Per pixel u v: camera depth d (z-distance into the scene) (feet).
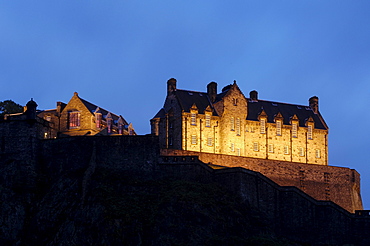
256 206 391.65
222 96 487.20
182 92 485.97
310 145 512.63
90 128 460.96
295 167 464.24
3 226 370.53
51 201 381.40
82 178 384.06
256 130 493.36
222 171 398.01
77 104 468.75
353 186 489.26
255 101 515.50
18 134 412.16
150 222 355.97
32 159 407.03
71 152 404.77
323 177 474.90
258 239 358.02
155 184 388.37
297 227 391.65
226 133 474.90
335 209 399.03
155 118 479.41
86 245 349.41
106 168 398.21
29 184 394.93
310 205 396.98
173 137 473.26
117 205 365.81
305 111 531.91
